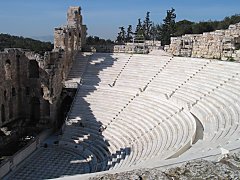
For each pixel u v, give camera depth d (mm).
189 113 35812
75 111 47906
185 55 56844
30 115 51406
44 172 35781
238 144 18016
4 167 34250
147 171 11625
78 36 60156
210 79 41094
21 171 35938
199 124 31578
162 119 38406
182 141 28234
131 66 54469
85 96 49906
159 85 47344
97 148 39719
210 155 15570
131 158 31578
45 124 48688
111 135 41125
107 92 49938
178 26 101562
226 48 49406
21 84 50406
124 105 46281
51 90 48625
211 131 26797
